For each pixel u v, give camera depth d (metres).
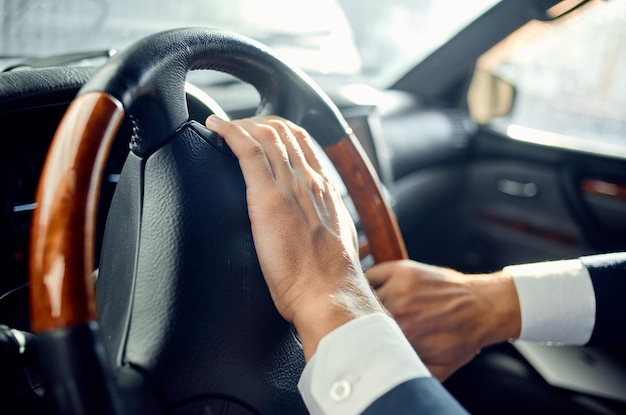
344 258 0.46
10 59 1.08
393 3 2.03
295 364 0.49
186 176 0.45
